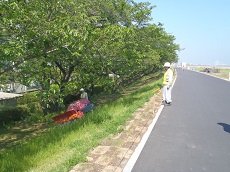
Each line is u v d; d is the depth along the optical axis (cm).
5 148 993
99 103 1828
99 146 631
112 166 514
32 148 644
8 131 1323
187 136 754
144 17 1551
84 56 959
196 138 736
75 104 1213
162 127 851
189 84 2820
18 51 593
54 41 696
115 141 670
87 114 1083
